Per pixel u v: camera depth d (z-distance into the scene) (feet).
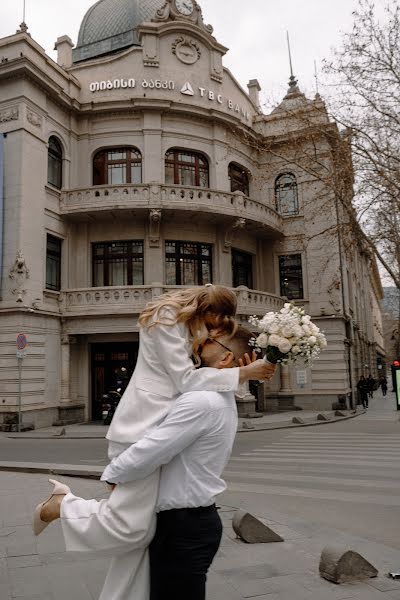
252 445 40.52
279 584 11.83
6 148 60.75
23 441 47.09
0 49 61.62
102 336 69.10
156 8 87.86
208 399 5.71
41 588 11.63
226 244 75.20
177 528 5.57
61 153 70.18
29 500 21.53
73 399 67.00
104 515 5.49
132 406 5.84
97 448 40.93
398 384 77.41
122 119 73.56
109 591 5.72
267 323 6.34
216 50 79.36
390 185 46.88
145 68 74.13
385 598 11.11
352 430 51.06
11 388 56.24
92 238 71.05
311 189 81.82
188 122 75.92
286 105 84.53
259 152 85.61
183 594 5.53
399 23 45.11
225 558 13.62
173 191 68.03
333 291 78.13
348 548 12.45
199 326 6.19
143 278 70.64
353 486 24.77
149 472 5.46
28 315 58.65
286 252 82.64
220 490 5.87
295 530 16.42
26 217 59.88
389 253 57.06
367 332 152.25
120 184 66.59
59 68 68.39
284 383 78.13
